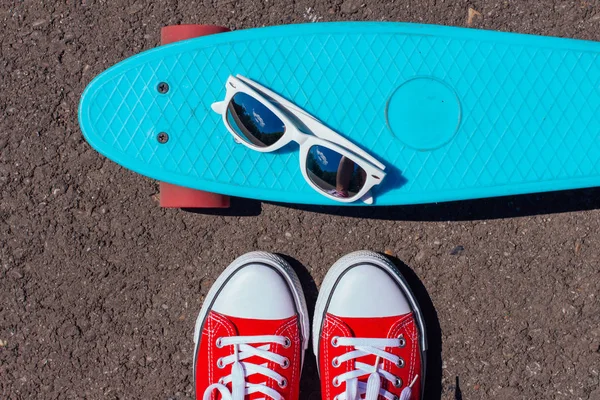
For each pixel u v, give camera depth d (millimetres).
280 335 1338
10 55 1362
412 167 1157
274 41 1149
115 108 1156
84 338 1395
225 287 1348
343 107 1150
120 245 1378
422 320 1353
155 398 1400
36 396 1408
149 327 1391
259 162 1164
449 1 1339
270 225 1372
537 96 1141
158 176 1166
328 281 1342
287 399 1353
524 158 1148
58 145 1367
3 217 1375
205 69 1150
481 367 1388
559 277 1371
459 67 1146
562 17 1337
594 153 1141
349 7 1345
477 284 1376
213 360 1350
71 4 1353
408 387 1345
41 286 1388
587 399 1386
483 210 1364
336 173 1123
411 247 1375
